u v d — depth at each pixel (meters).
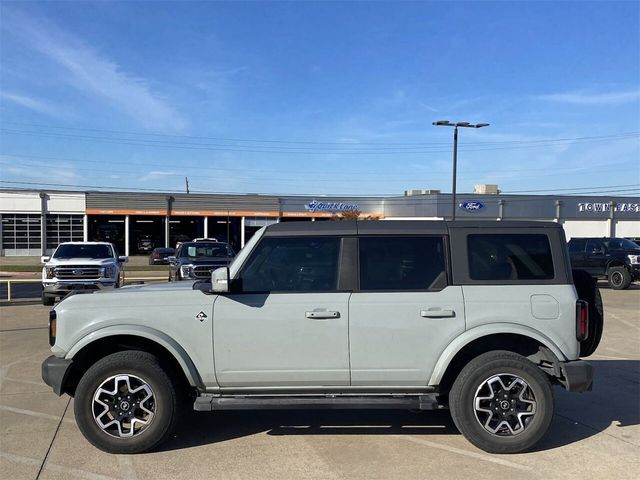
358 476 4.04
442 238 4.68
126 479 4.00
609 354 8.44
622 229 55.09
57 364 4.50
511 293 4.53
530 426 4.44
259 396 4.57
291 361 4.47
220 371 4.50
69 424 5.23
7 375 7.13
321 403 4.45
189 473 4.11
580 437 4.86
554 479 3.98
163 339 4.46
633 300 15.98
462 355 4.80
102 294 4.64
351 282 4.59
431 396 4.55
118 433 4.48
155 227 56.47
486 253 4.65
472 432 4.45
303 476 4.04
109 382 4.48
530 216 53.22
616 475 4.05
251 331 4.48
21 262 41.22
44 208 50.22
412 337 4.48
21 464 4.27
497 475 4.05
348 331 4.47
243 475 4.07
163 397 4.46
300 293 4.55
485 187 59.03
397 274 4.61
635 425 5.19
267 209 55.34
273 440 4.80
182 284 5.27
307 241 4.68
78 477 4.04
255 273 4.63
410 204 54.44
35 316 12.70
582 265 20.56
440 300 4.50
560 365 4.46
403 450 4.55
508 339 4.75
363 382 4.52
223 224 57.75
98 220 54.09
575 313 4.51
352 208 56.72
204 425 5.20
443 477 4.02
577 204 54.03
